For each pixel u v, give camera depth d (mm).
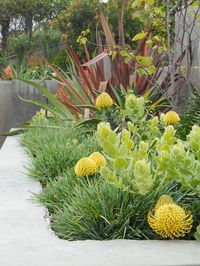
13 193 2988
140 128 3174
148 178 2189
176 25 5504
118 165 2232
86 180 2754
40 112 7184
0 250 1947
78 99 5645
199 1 4773
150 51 5324
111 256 1866
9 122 7895
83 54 14477
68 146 3857
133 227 2264
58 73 5863
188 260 1820
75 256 1868
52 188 2879
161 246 2000
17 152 4766
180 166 2154
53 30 17500
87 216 2299
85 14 16750
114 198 2326
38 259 1837
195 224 2299
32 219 2398
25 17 24719
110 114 4188
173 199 2389
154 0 5105
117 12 13859
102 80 5531
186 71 5254
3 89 7875
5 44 24469
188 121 4035
